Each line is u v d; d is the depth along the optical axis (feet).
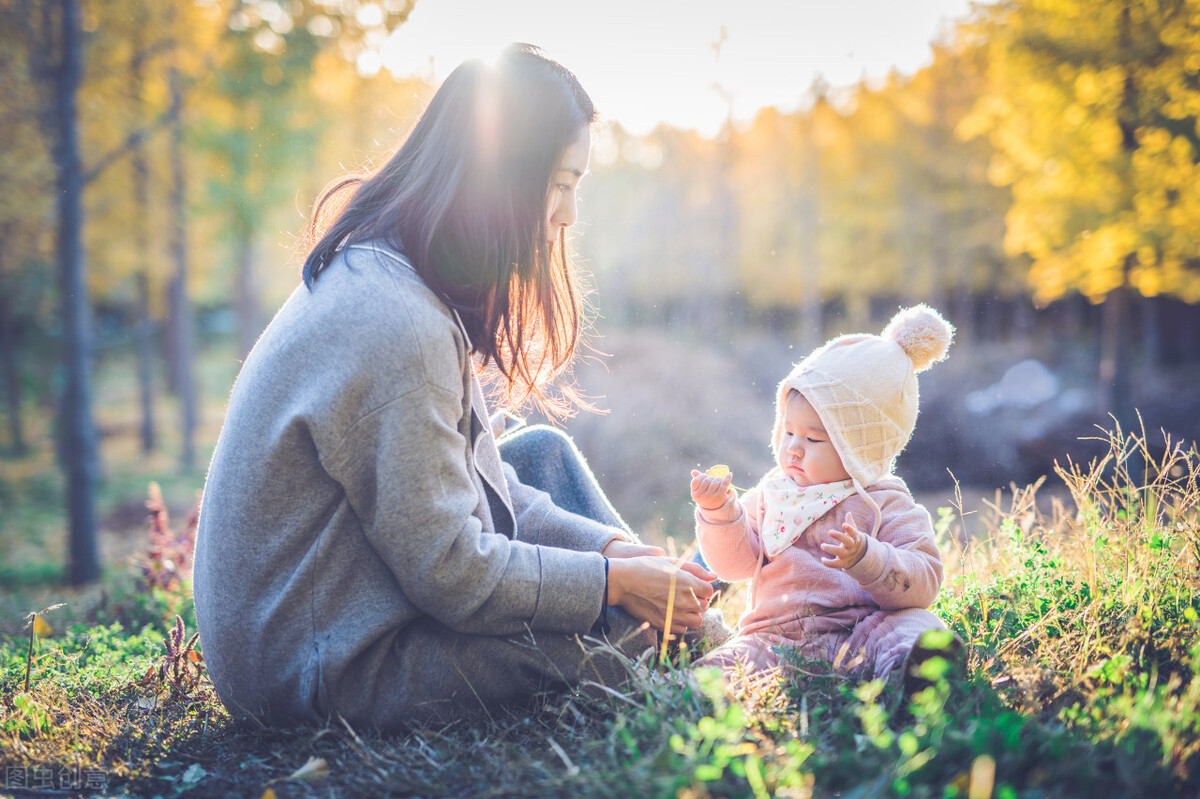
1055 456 43.09
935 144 68.74
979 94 63.26
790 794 4.83
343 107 41.78
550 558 6.70
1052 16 31.71
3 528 43.14
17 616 16.25
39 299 45.88
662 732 5.67
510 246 6.95
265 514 6.40
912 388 8.13
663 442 45.75
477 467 6.88
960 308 79.05
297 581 6.39
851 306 84.94
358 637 6.42
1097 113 31.58
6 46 29.55
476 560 6.30
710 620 7.86
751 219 81.97
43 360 77.10
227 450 6.57
